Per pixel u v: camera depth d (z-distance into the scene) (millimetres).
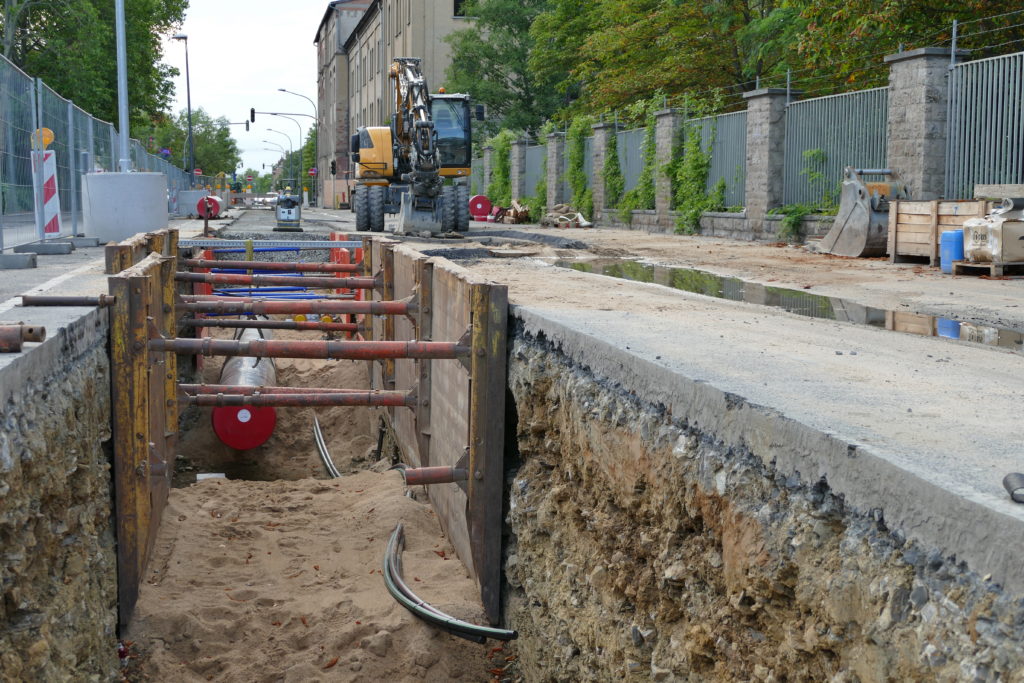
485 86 50688
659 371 4359
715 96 26328
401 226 24016
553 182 37688
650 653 4309
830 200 20234
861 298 9305
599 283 9961
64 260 14125
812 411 3371
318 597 7105
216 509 9039
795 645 3027
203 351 6863
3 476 4039
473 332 7031
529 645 6312
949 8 20875
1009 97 15219
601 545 5020
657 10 33188
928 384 4180
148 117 68250
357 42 90312
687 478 3895
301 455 14320
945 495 2400
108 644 6109
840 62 22766
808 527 3010
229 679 6148
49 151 15992
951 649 2299
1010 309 8406
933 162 16594
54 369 5215
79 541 5633
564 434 5695
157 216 18781
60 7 44656
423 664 6328
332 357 6996
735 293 9727
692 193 25859
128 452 6754
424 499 9422
